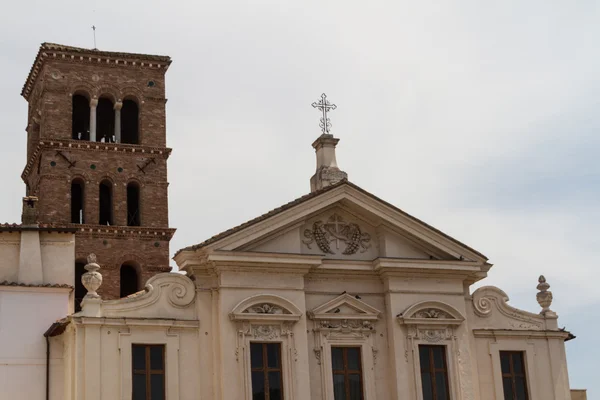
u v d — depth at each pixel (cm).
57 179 7962
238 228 5012
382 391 5159
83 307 4769
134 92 8481
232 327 4925
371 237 5378
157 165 8325
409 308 5241
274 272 5075
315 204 5194
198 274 5016
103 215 8200
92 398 4641
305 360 5000
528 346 5475
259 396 4909
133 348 4803
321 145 5741
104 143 8169
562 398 5453
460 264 5378
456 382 5238
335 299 5169
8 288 5178
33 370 5075
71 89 8250
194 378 4862
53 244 5494
